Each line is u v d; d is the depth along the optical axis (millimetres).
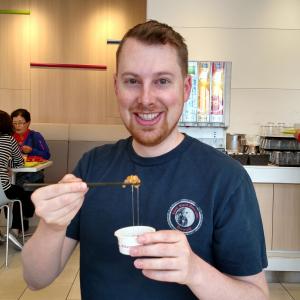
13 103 6273
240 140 3830
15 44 6172
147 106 974
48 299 2891
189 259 764
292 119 4184
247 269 934
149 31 962
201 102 3531
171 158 1047
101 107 6328
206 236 982
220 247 962
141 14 6172
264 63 4125
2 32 6148
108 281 1014
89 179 1120
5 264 3531
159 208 1012
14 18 6129
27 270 1024
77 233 1110
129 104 999
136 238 765
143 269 762
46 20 6148
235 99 4168
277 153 3285
